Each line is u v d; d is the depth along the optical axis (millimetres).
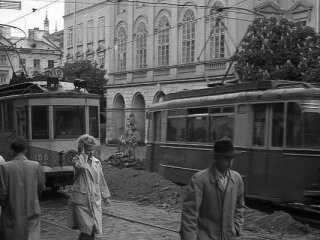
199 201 4930
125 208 13953
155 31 44281
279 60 27641
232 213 4988
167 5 42781
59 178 15273
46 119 14930
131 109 46906
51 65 81375
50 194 16406
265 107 13312
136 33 46875
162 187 16188
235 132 14273
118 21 49656
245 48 28125
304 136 12141
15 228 6914
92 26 54531
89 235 7562
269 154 13031
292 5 35438
